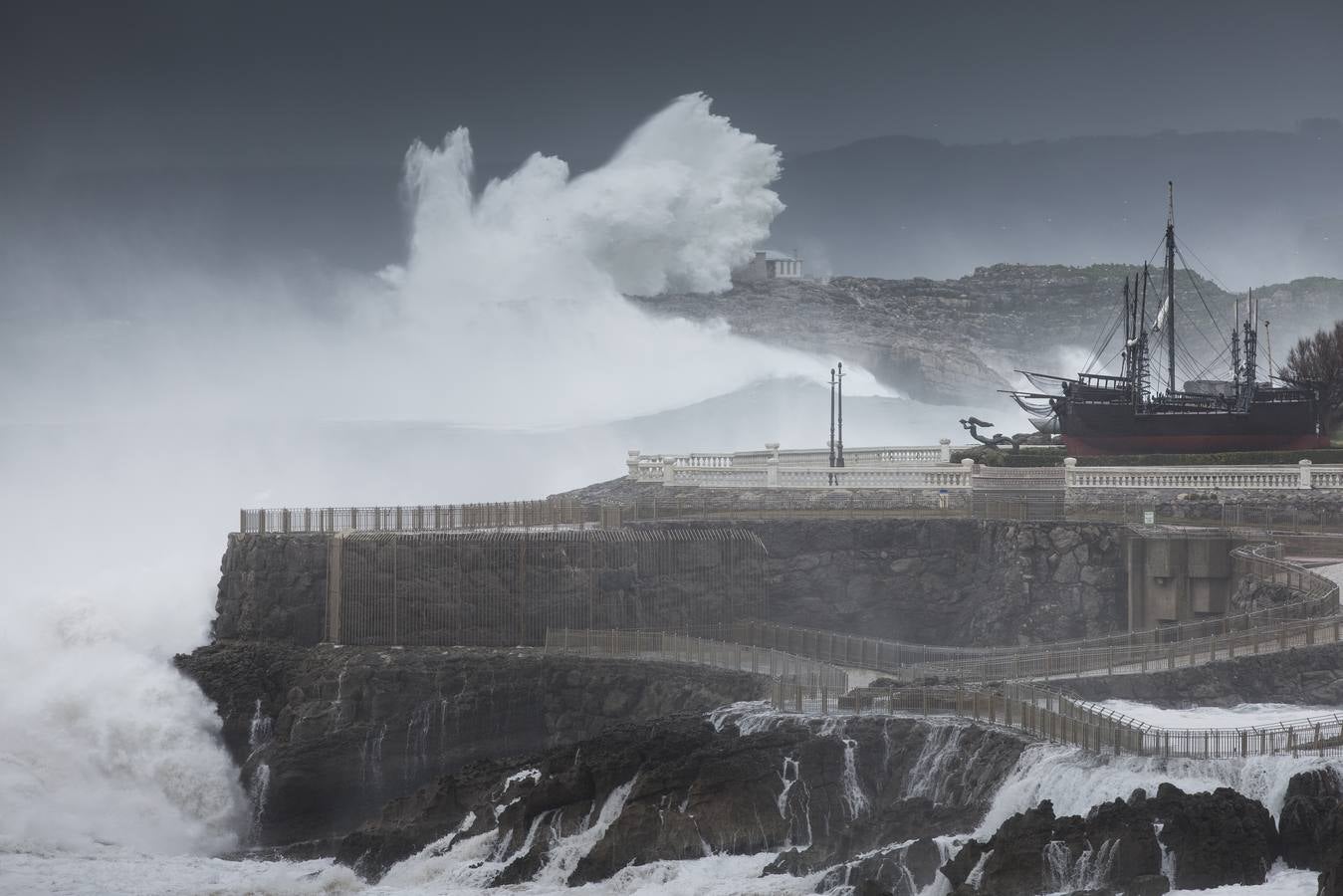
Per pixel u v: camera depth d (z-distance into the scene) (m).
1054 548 125.31
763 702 105.88
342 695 118.38
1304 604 104.69
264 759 117.69
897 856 83.94
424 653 121.00
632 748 99.19
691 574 126.25
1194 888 77.00
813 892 84.75
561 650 119.88
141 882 97.81
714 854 92.94
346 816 117.38
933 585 128.00
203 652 123.62
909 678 106.88
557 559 123.94
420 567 124.12
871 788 94.62
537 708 117.75
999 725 93.94
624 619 124.12
